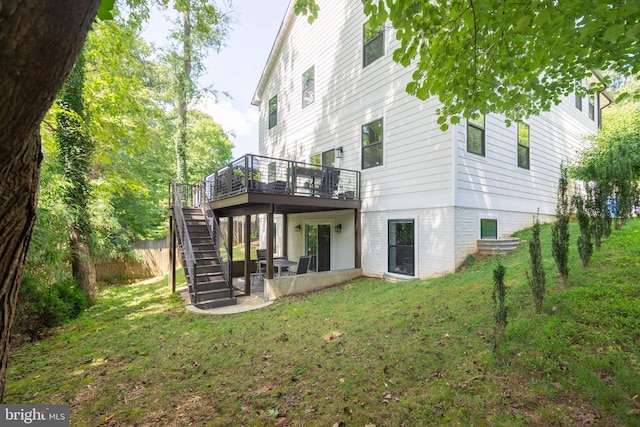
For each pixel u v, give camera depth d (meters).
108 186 9.70
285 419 2.48
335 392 2.77
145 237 17.27
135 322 5.99
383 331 3.96
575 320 3.15
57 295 6.46
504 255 6.90
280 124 13.55
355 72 9.52
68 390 3.30
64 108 7.75
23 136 0.93
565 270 3.89
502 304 2.90
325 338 4.10
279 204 7.59
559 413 2.12
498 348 2.85
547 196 10.11
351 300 6.14
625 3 2.42
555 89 4.48
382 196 8.64
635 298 3.32
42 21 0.78
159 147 15.95
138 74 12.75
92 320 6.44
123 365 3.93
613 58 3.51
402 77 8.04
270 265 7.51
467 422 2.17
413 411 2.37
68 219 6.89
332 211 10.54
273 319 5.41
